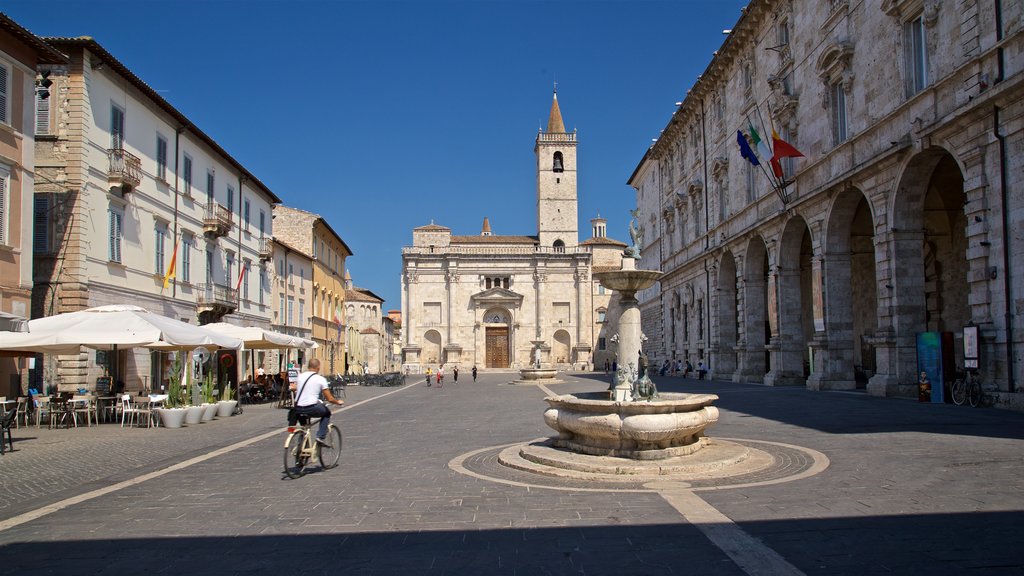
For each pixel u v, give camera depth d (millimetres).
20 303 23328
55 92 26312
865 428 15828
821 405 22172
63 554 7602
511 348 94938
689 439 12375
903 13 23000
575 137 100812
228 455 15195
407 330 94188
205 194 38312
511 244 99750
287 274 53656
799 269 33969
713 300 44719
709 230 45531
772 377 34312
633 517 8469
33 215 24828
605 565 6750
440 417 23828
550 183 100125
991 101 18297
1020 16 17594
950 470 10648
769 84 34625
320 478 11852
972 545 7004
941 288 30656
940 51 21078
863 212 32562
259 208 48031
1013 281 18094
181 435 19672
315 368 12477
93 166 26969
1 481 12398
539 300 95125
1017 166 17859
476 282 95438
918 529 7613
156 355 31953
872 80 25141
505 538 7758
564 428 12797
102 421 23703
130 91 29891
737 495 9461
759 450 13141
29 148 24000
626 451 11797
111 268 28250
